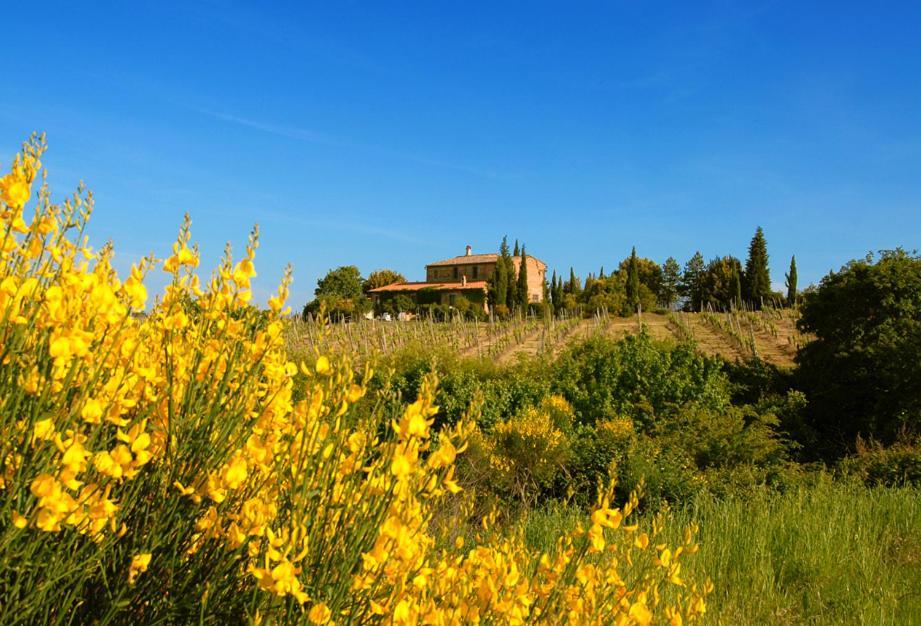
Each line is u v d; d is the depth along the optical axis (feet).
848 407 48.44
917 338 44.91
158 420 6.22
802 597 16.81
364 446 6.36
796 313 121.39
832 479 30.94
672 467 29.89
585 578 7.51
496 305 205.16
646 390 45.93
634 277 225.76
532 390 46.14
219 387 6.19
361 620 5.90
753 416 43.93
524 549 10.00
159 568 5.95
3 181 5.18
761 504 23.43
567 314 179.42
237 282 6.59
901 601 16.25
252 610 5.52
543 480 28.91
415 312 208.74
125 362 5.93
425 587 6.38
